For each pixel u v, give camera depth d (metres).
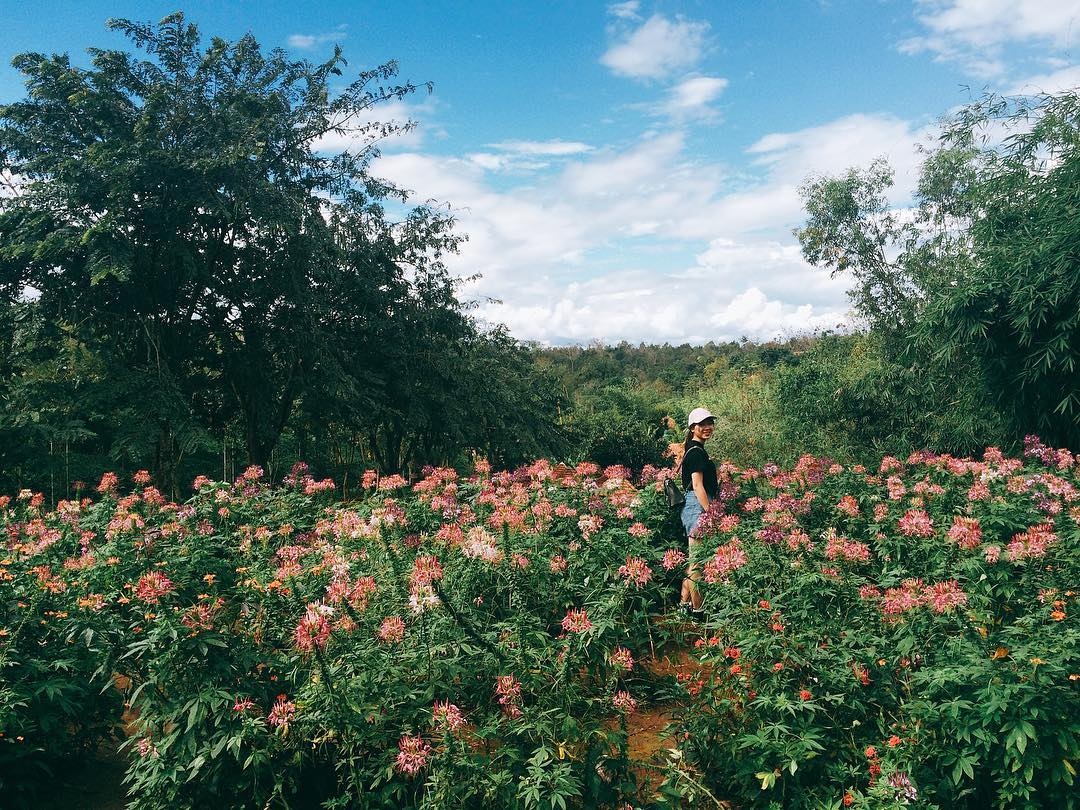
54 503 9.65
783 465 10.26
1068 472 5.65
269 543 5.07
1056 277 6.93
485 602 3.84
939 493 5.15
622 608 4.04
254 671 2.95
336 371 9.70
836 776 2.51
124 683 4.02
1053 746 2.27
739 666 2.98
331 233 10.61
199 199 8.73
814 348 12.47
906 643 2.74
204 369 11.20
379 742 2.61
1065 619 2.87
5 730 2.98
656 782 2.97
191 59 9.96
